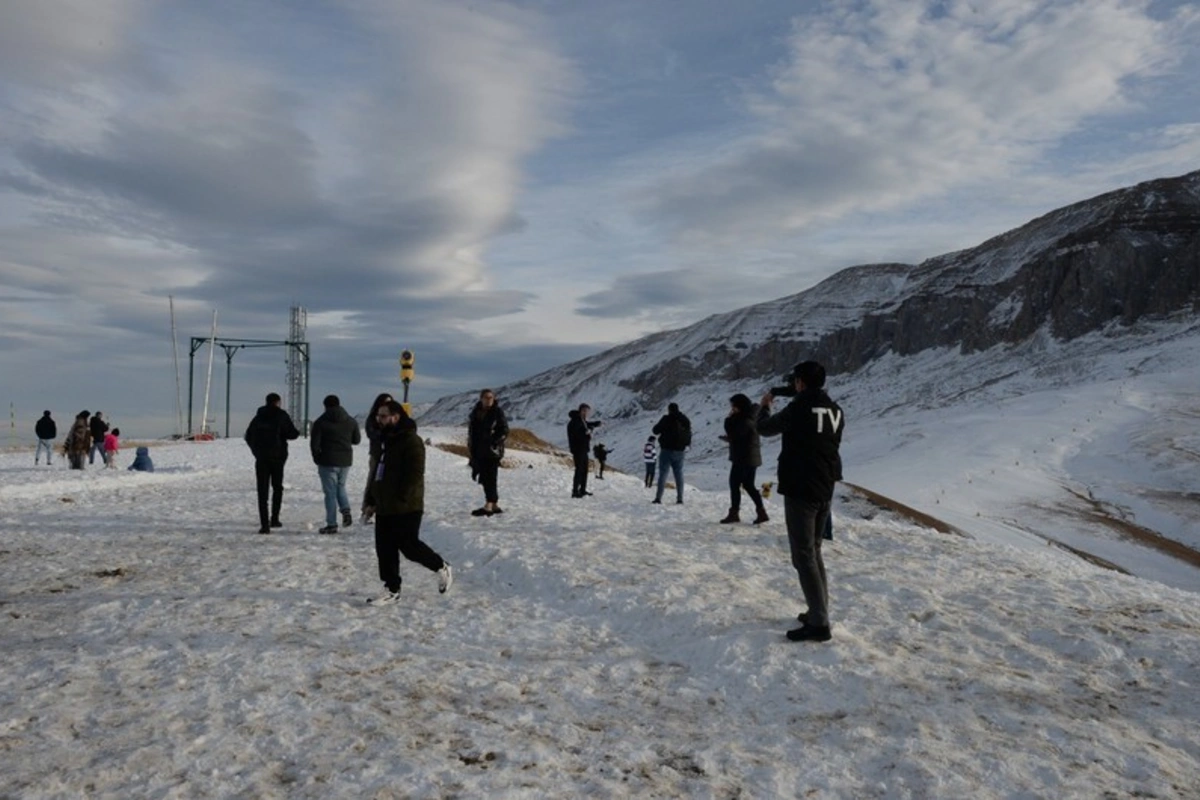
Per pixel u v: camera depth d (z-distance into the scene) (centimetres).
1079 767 450
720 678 594
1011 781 434
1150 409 8831
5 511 1518
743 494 2100
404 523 813
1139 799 416
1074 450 7200
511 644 675
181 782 414
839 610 764
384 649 644
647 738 488
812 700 546
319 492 1995
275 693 537
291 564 999
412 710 516
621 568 921
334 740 467
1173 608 784
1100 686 578
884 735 492
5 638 667
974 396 16300
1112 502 5206
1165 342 17012
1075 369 15950
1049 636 684
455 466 3353
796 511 659
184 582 889
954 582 884
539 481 2461
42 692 537
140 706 514
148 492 1956
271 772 427
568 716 519
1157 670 609
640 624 735
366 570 973
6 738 464
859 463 7600
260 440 1263
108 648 632
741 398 1321
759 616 727
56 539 1198
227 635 671
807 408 662
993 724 509
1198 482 5656
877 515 2823
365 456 3441
